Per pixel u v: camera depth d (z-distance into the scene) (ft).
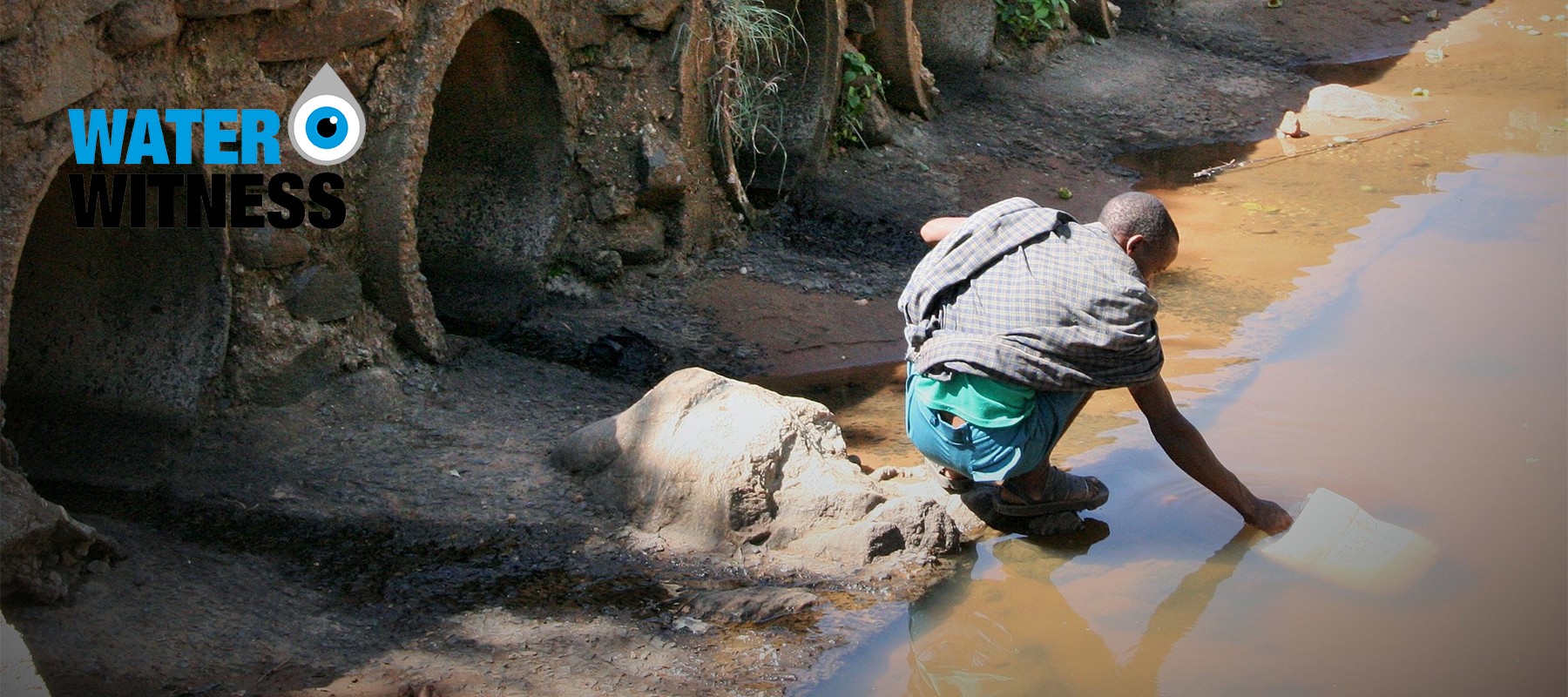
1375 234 23.22
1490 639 11.45
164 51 13.05
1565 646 11.29
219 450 13.85
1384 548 12.86
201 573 11.69
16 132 11.41
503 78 18.38
